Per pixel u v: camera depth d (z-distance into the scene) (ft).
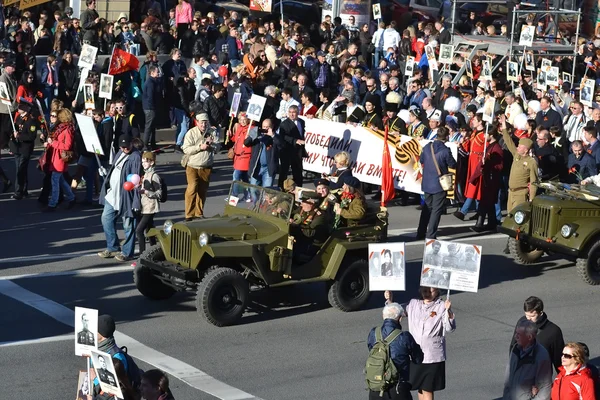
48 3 124.77
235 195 58.29
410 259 69.00
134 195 63.46
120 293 58.54
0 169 82.07
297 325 54.70
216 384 45.57
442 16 140.46
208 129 73.20
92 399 34.32
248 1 153.38
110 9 126.21
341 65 112.47
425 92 101.09
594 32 158.20
